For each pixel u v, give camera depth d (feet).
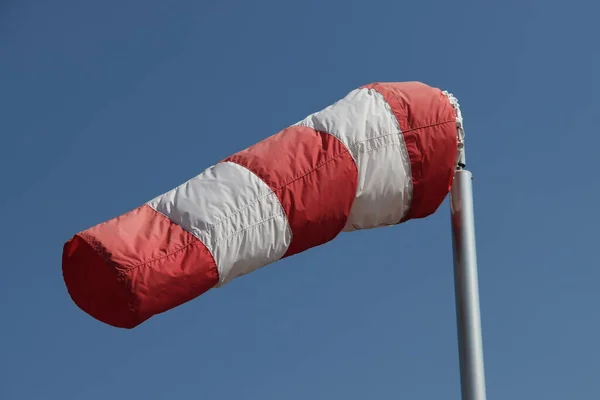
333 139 34.22
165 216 32.35
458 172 36.11
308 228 33.45
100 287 32.91
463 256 35.17
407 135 34.91
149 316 31.71
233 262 32.40
